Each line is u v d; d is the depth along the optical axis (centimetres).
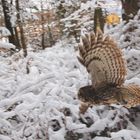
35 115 571
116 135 521
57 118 570
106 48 296
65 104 577
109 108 598
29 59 757
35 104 571
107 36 297
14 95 609
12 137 565
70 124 562
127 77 660
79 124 561
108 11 1088
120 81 291
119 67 291
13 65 763
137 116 609
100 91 295
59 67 720
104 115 594
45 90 587
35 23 2231
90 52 301
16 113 573
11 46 793
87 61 303
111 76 293
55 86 605
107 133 571
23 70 755
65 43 1503
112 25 791
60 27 1805
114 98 287
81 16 1179
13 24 2034
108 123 570
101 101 297
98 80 298
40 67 737
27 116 575
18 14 2070
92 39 301
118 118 572
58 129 596
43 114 573
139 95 279
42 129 565
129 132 527
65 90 620
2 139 555
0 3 2061
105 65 294
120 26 740
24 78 695
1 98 644
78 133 576
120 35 727
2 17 2192
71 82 641
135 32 712
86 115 582
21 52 864
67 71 705
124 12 788
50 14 2194
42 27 2295
